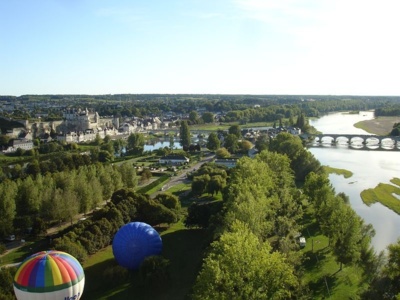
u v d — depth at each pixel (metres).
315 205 168.12
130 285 121.56
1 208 162.88
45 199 179.62
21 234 169.12
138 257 126.12
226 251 91.62
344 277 122.19
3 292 98.56
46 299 91.38
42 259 94.44
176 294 115.00
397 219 190.12
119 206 160.88
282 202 160.62
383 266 110.38
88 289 119.88
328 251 141.12
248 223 121.88
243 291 85.62
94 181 199.62
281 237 129.88
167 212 167.88
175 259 139.38
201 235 162.88
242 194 140.75
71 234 143.12
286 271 89.88
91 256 142.12
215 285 86.56
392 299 89.94
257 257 89.50
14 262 142.75
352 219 125.88
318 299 109.94
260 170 188.62
